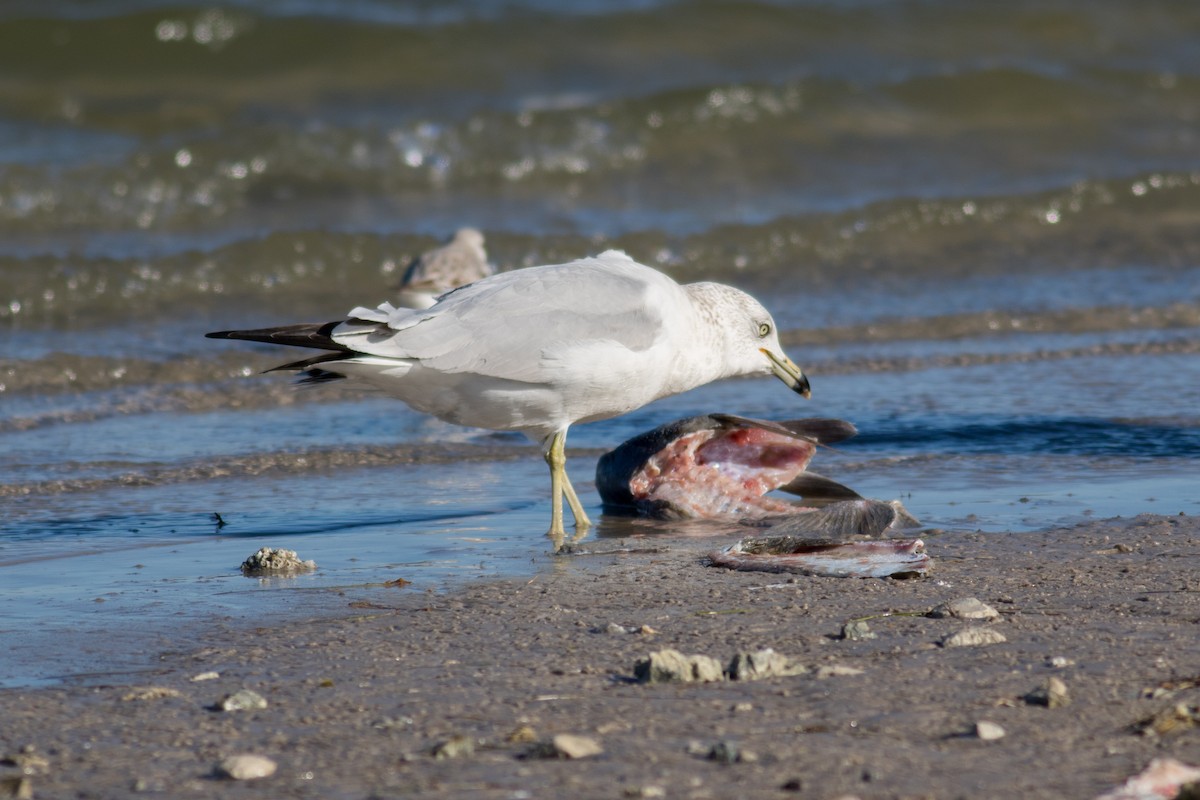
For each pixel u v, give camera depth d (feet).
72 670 25.48
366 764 20.29
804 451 40.40
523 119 102.89
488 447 48.24
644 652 25.68
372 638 27.14
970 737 20.77
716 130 106.73
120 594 31.07
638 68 122.31
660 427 40.42
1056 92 118.52
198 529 37.91
